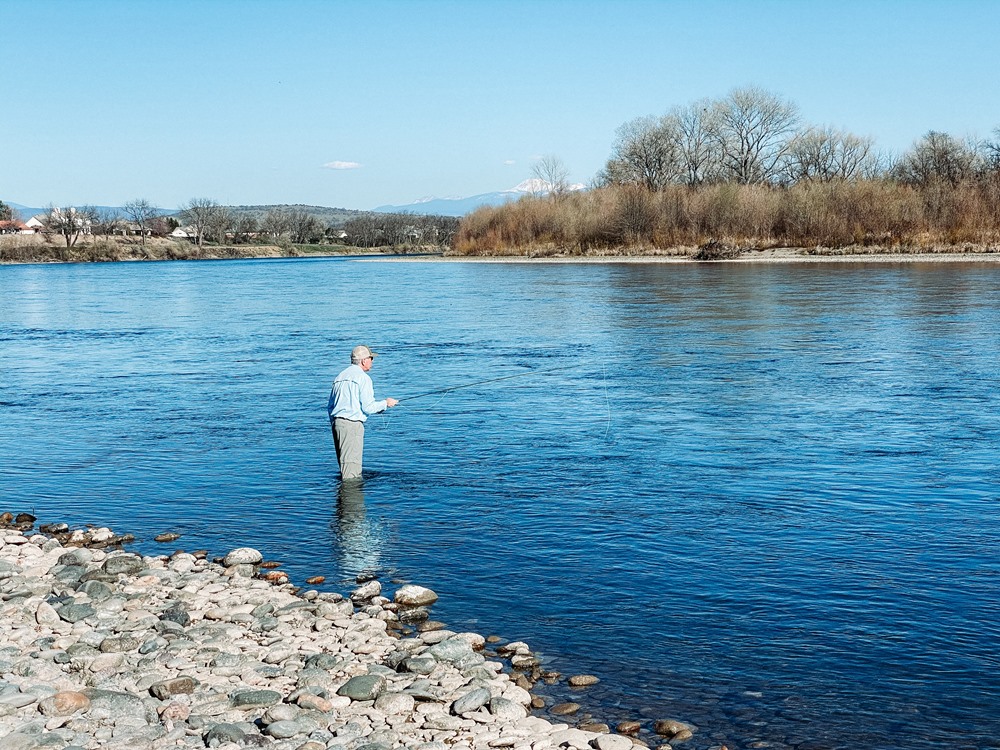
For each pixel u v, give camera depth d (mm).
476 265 84188
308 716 5512
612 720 5645
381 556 8578
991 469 11141
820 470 11250
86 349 25641
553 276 59406
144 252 154250
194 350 25000
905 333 24781
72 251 143875
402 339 26609
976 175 85125
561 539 8930
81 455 12781
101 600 7512
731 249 72625
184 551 8867
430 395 16938
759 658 6414
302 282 64375
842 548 8523
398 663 6258
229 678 6066
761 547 8586
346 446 11141
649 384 17719
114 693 5727
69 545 9109
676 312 32344
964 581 7688
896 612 7109
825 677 6129
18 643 6699
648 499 10188
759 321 28641
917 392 16312
